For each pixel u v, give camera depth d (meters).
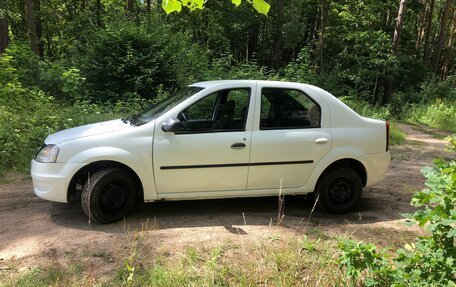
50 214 5.16
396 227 5.00
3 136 7.91
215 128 4.98
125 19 16.27
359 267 3.06
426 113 18.89
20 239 4.38
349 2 27.62
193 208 5.45
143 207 5.43
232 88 5.10
